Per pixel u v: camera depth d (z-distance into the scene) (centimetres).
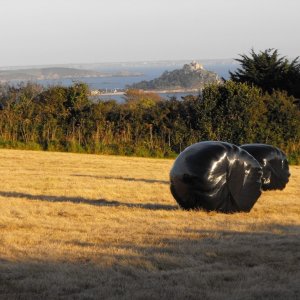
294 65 6125
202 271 1121
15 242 1340
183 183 1838
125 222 1652
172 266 1153
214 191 1827
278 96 4909
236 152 1858
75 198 2167
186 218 1742
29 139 4644
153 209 1928
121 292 988
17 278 1055
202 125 4634
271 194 2427
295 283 1048
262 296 977
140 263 1156
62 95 4853
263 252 1266
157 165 3628
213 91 4747
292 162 4409
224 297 967
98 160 3812
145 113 4675
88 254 1223
